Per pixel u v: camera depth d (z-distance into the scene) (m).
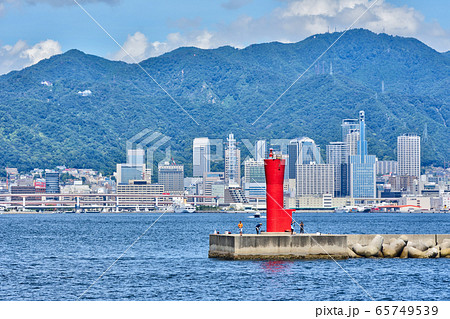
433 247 76.12
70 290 63.69
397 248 75.06
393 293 58.97
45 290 64.00
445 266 71.50
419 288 61.03
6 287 66.12
